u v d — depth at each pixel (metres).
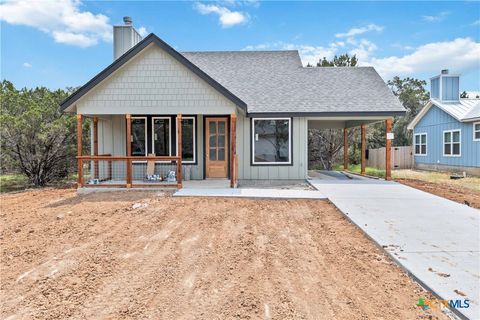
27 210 8.49
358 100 12.98
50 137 14.22
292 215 7.46
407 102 32.16
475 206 8.50
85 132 15.25
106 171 12.80
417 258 4.61
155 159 10.45
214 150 12.95
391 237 5.60
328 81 14.51
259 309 3.36
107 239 5.80
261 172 12.89
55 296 3.72
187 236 5.94
